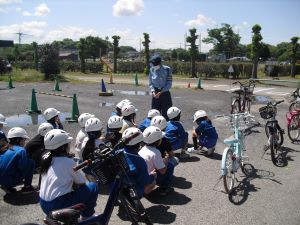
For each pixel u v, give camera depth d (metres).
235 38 50.31
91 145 3.43
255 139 5.85
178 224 2.95
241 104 7.60
